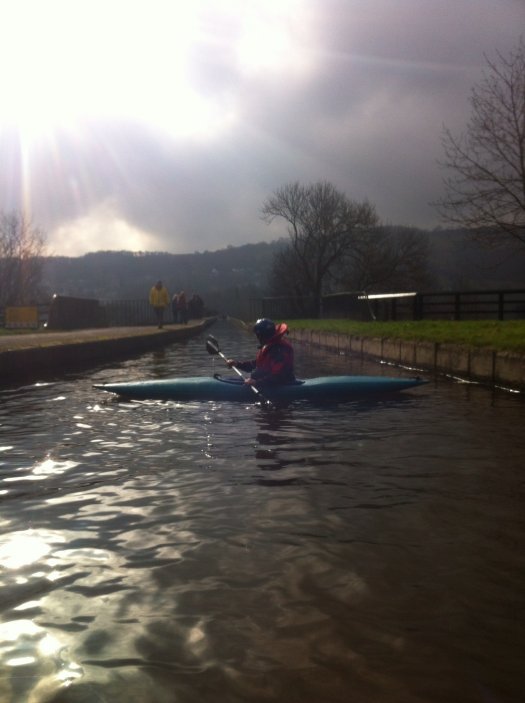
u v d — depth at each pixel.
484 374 10.60
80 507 4.22
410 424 7.07
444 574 3.15
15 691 2.26
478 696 2.20
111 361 16.72
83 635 2.62
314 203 51.34
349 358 16.81
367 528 3.79
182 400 8.95
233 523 3.88
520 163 17.97
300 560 3.32
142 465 5.32
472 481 4.80
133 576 3.16
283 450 5.83
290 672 2.35
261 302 53.03
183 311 39.62
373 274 51.16
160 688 2.27
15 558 3.39
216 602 2.88
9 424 7.28
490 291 20.64
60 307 30.36
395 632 2.61
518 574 3.15
